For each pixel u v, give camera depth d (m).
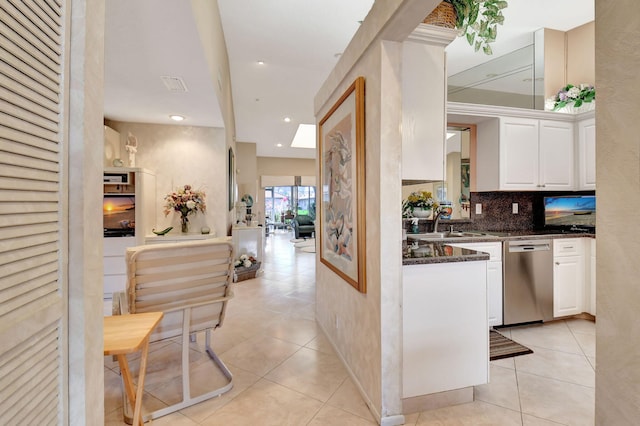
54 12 0.70
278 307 3.51
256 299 3.81
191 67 2.51
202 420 1.66
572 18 3.29
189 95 3.15
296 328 2.90
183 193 4.21
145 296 1.74
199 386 1.96
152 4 1.73
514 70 3.73
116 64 2.47
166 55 2.31
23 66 0.61
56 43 0.71
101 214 0.86
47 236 0.69
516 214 3.60
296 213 12.55
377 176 1.62
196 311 1.94
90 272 0.81
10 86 0.58
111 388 1.94
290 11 3.06
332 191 2.43
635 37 0.56
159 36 2.05
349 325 2.09
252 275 4.89
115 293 1.96
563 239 3.04
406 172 1.92
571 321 3.09
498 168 3.15
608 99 0.60
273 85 4.89
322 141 2.75
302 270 5.47
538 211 3.67
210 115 3.87
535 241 2.95
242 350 2.46
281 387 1.95
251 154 8.76
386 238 1.59
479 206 3.50
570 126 3.36
